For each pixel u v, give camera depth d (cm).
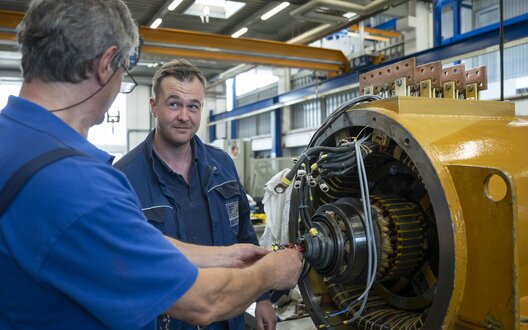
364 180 90
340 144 100
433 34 434
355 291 109
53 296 60
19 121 64
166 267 63
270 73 835
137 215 64
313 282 111
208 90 944
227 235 141
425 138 80
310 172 103
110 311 59
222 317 73
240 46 483
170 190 135
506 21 315
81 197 58
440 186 74
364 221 93
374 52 558
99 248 58
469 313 72
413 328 88
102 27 66
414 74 104
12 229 57
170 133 134
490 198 69
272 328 141
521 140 90
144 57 494
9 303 60
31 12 66
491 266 69
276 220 178
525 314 73
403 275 98
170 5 501
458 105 97
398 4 441
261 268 83
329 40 683
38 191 57
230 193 144
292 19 608
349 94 611
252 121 888
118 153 918
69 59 65
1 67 767
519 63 404
